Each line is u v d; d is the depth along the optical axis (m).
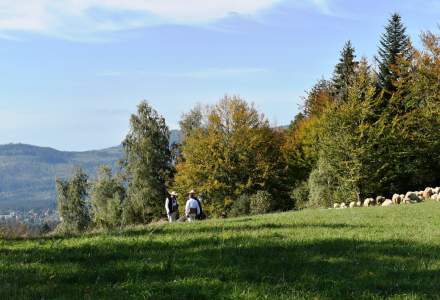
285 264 11.44
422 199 43.41
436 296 8.93
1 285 9.37
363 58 63.31
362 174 58.62
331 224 20.75
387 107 63.16
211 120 74.06
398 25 84.38
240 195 70.00
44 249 13.65
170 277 10.05
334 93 91.06
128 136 83.06
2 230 21.09
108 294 8.77
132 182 81.44
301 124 80.62
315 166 69.69
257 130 73.88
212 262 11.40
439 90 63.75
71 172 87.50
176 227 20.47
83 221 85.00
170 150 87.12
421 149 61.12
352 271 10.88
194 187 72.94
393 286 9.65
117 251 12.95
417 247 13.82
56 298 8.48
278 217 27.00
